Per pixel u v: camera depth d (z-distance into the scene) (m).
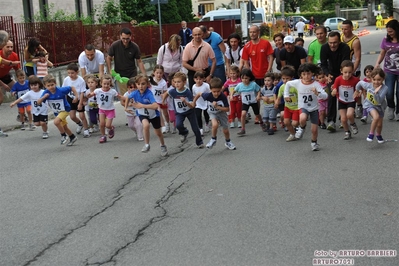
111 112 9.62
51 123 12.05
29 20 19.84
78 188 6.67
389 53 9.85
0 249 4.79
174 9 34.50
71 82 10.22
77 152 8.85
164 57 11.28
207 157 8.09
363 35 40.84
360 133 9.17
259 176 6.81
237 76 10.27
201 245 4.69
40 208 5.93
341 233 4.82
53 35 16.70
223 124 8.45
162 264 4.35
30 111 11.27
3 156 8.76
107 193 6.41
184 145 9.12
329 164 7.24
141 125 9.52
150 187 6.59
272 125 9.62
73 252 4.67
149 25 24.31
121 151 8.79
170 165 7.69
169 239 4.86
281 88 9.11
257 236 4.83
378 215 5.23
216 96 8.23
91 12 25.61
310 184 6.35
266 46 10.90
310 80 8.06
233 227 5.07
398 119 10.02
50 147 9.38
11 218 5.62
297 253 4.44
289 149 8.31
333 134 9.27
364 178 6.50
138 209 5.75
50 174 7.44
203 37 11.41
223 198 5.98
